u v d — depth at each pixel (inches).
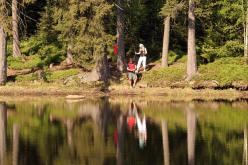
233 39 2064.5
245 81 1811.0
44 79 1897.1
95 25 1796.3
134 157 989.8
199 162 952.3
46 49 2145.7
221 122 1310.3
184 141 1112.8
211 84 1814.7
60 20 1850.4
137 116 1409.9
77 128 1259.8
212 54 2022.6
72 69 1953.7
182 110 1496.1
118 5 1918.1
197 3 1871.3
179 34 2145.7
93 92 1834.4
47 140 1133.1
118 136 1170.0
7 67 2004.2
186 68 1872.5
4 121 1352.1
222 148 1048.8
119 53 1935.3
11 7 2027.6
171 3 1813.5
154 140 1126.4
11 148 1061.1
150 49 2145.7
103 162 956.6
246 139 1122.0
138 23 2167.8
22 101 1713.8
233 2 2033.7
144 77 1868.8
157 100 1717.5
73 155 1005.8
